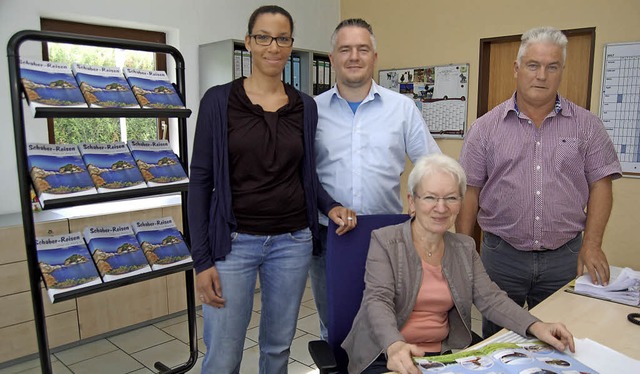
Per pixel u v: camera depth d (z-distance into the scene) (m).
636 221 3.27
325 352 1.38
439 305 1.48
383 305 1.38
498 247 1.96
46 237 1.94
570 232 1.83
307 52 4.00
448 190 1.41
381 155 1.92
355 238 1.59
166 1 3.42
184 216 2.25
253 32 1.63
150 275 2.05
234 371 1.78
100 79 1.94
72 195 1.81
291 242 1.74
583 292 1.61
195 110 3.69
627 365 1.13
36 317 1.83
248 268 1.69
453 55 3.99
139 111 1.92
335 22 4.68
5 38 2.75
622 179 3.30
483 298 1.48
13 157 2.85
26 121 2.90
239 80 1.70
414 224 1.52
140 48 1.98
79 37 1.80
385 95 1.94
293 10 4.25
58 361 2.72
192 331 2.34
